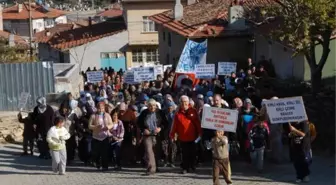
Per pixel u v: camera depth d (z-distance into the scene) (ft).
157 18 153.38
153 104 54.24
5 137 78.43
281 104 48.62
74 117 61.05
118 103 63.05
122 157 58.39
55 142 55.57
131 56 191.01
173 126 53.67
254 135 52.39
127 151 58.18
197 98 59.21
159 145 55.62
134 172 55.62
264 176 51.31
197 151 56.44
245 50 120.47
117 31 191.01
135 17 189.88
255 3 120.78
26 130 67.00
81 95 76.18
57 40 202.18
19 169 59.31
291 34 66.95
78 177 54.60
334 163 55.21
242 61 119.75
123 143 58.03
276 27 77.51
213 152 46.85
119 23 200.23
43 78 103.71
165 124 55.06
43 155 64.90
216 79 79.92
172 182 50.55
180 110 53.36
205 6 143.13
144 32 190.29
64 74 114.93
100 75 98.63
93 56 190.08
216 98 54.03
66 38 199.52
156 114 54.34
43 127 63.36
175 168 56.49
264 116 52.60
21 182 53.26
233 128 47.91
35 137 67.56
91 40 189.37
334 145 59.16
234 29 119.44
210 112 48.06
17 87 103.35
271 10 71.61
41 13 349.41
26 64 103.40
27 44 234.17
